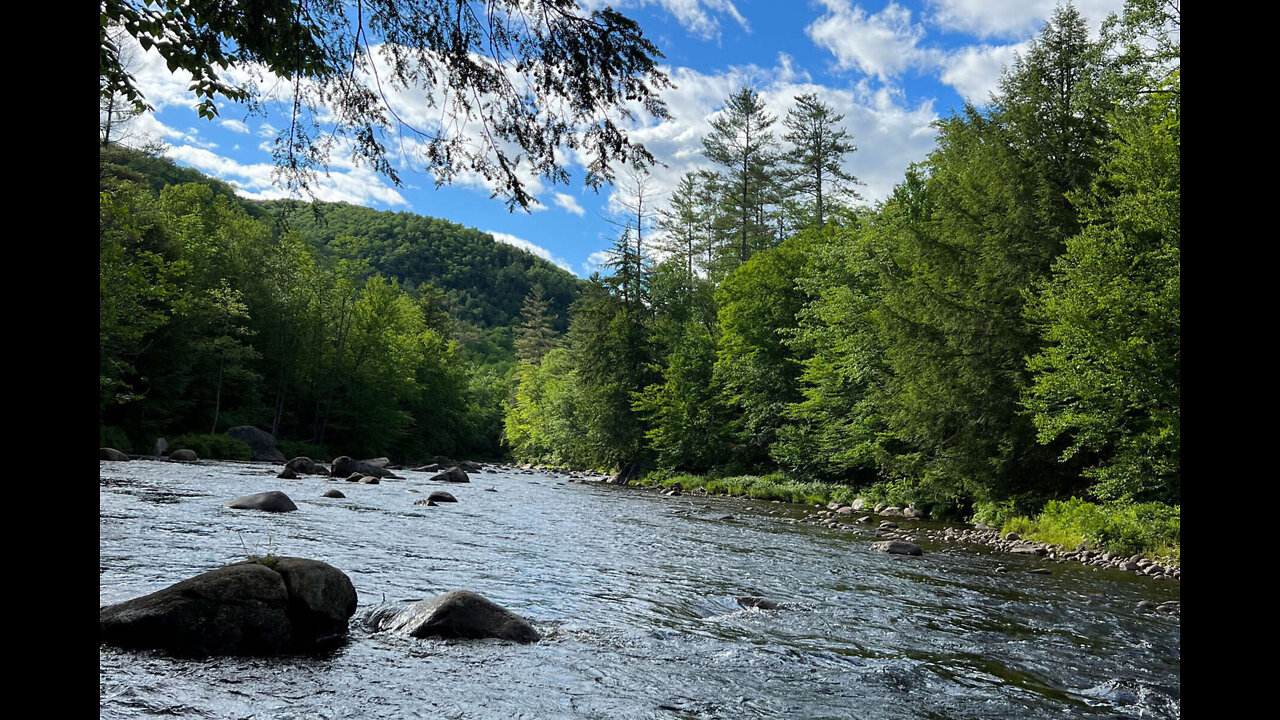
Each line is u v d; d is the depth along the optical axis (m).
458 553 13.75
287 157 4.68
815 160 58.72
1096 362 18.19
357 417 56.84
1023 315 21.50
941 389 25.59
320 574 7.53
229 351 45.38
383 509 20.16
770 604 10.94
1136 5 18.20
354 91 4.53
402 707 5.80
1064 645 9.39
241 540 12.77
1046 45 24.95
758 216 63.81
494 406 95.38
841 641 9.11
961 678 7.77
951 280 26.36
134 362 40.53
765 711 6.41
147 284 34.19
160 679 5.88
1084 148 23.66
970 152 28.44
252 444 43.94
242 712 5.42
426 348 71.19
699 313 56.34
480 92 4.69
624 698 6.45
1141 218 16.66
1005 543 20.12
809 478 36.97
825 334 35.50
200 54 4.33
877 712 6.57
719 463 45.69
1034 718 6.64
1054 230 23.41
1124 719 6.70
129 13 4.10
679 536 19.22
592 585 11.77
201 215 49.19
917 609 11.27
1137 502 18.86
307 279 55.00
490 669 6.91
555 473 59.75
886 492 30.44
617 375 51.06
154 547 11.51
